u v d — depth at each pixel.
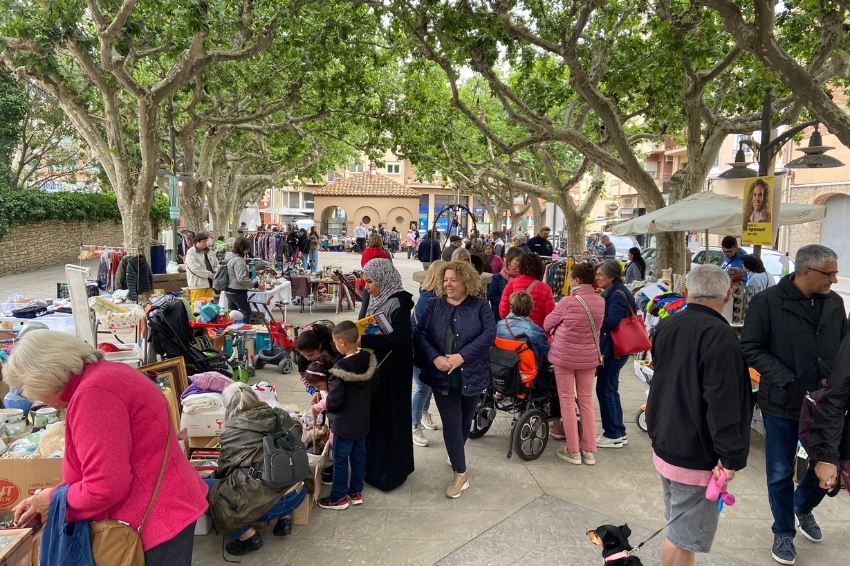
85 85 11.76
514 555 3.53
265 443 3.38
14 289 15.12
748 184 5.96
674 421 2.77
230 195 25.27
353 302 12.67
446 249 10.82
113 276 8.90
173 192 12.32
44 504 2.18
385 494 4.33
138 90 9.83
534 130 10.47
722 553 3.60
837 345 3.26
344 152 27.97
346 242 37.81
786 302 3.33
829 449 2.85
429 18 9.55
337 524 3.89
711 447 2.70
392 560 3.47
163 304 5.73
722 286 2.77
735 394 2.59
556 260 11.93
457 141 20.77
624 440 5.36
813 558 3.54
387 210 41.69
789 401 3.31
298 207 54.66
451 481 4.56
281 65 13.23
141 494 2.17
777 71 6.41
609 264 5.28
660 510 4.13
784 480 3.42
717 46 10.02
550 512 4.07
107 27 8.86
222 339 7.48
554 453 5.16
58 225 23.12
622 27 11.18
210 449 4.14
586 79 9.30
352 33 11.36
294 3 9.73
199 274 9.22
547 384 5.15
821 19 7.49
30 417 4.24
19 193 20.17
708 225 7.45
